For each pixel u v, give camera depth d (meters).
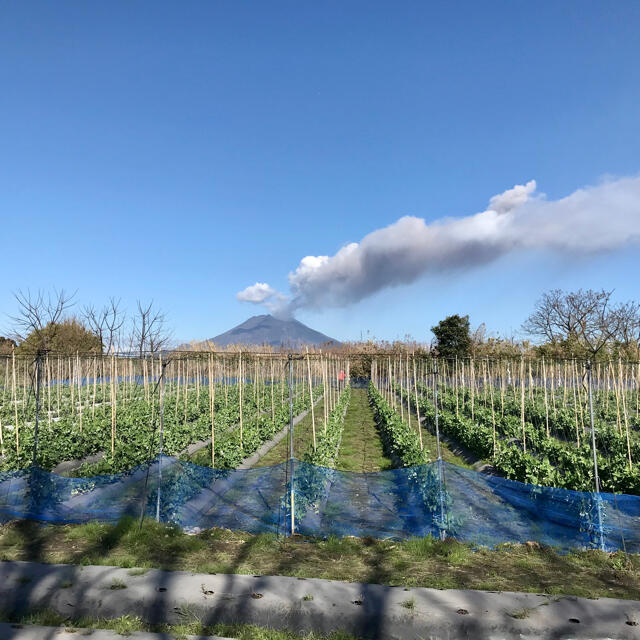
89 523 9.84
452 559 8.29
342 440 23.77
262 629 6.15
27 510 10.36
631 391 31.80
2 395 26.50
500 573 7.77
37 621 6.22
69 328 36.94
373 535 9.42
